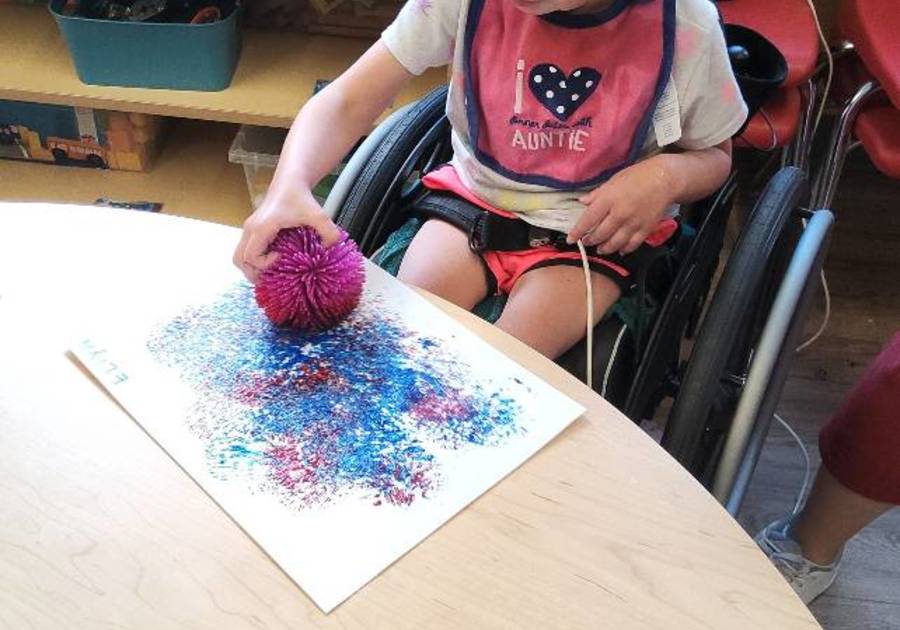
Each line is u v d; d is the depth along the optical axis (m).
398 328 0.71
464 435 0.62
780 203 0.92
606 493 0.58
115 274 0.74
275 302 0.69
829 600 1.22
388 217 1.02
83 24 1.35
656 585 0.53
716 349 0.80
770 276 0.99
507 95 0.94
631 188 0.89
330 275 0.69
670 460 0.61
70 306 0.71
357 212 0.95
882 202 1.87
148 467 0.59
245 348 0.68
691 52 0.89
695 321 1.17
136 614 0.51
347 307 0.71
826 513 1.13
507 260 0.98
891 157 1.28
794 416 1.47
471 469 0.59
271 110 1.40
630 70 0.91
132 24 1.35
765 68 1.27
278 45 1.54
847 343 1.60
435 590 0.52
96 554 0.54
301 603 0.51
